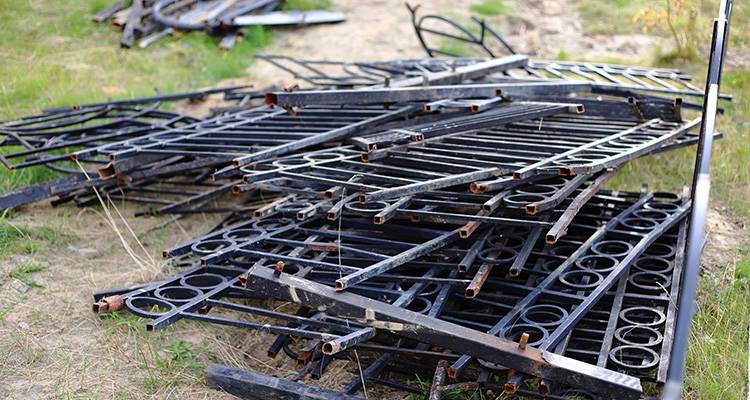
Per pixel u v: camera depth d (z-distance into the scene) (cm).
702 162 314
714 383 397
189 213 598
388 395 404
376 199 416
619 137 533
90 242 565
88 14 1085
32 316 459
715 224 588
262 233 488
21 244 543
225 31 1045
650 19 966
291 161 500
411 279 425
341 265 429
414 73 723
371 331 377
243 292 449
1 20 1035
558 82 651
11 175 640
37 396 393
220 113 717
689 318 270
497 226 459
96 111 727
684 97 800
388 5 1167
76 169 648
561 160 460
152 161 571
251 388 391
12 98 822
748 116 771
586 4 1147
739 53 927
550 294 419
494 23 1090
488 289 443
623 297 432
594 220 522
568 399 364
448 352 400
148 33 1040
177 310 421
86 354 428
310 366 419
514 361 351
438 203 453
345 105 609
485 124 539
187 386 406
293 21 1070
